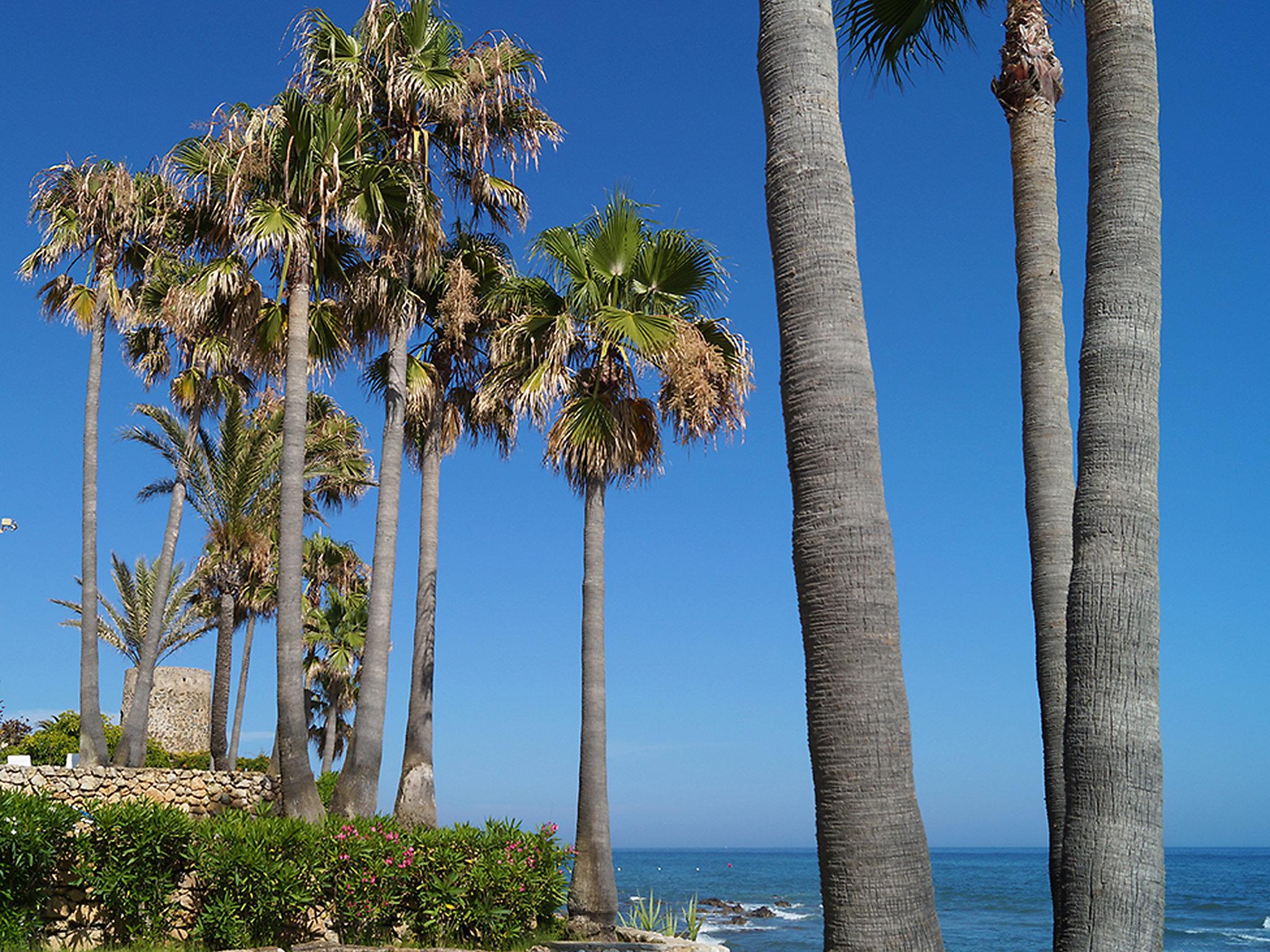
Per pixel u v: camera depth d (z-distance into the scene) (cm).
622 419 1514
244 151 1516
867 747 411
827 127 477
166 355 2419
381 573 1638
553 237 1525
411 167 1691
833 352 448
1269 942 3684
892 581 432
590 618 1453
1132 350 489
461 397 1959
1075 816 453
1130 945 430
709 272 1559
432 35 1756
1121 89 519
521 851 1320
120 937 1114
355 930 1195
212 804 1702
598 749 1411
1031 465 643
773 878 8638
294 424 1513
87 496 2069
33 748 3300
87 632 2025
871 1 805
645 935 1333
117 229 2189
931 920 404
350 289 1681
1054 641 605
